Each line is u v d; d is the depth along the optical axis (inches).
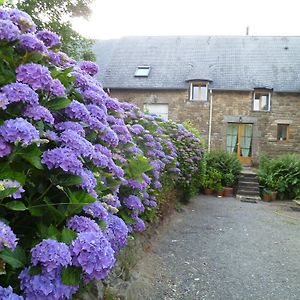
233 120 606.5
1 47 60.6
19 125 51.6
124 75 648.4
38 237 56.6
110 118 104.4
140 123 168.4
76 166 57.2
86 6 346.6
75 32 354.0
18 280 50.9
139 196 113.4
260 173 475.2
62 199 60.7
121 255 123.0
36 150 53.7
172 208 264.5
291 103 602.2
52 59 73.5
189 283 140.1
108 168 84.4
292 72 628.4
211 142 608.1
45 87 61.6
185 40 737.0
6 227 45.8
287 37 723.4
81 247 48.8
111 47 735.7
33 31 68.3
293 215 321.1
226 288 137.6
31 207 56.2
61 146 61.0
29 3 293.1
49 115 58.3
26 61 62.6
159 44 728.3
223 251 185.9
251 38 728.3
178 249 182.5
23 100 55.4
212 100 611.2
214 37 740.7
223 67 649.0
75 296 72.4
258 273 155.7
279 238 222.1
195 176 355.6
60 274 48.5
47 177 58.1
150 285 132.7
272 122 605.0
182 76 632.4
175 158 231.5
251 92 603.2
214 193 460.4
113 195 84.7
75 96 78.3
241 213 313.9
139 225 108.7
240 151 622.8
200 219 269.1
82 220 58.3
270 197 436.5
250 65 652.1
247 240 212.4
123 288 112.5
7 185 48.7
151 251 171.9
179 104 615.2
